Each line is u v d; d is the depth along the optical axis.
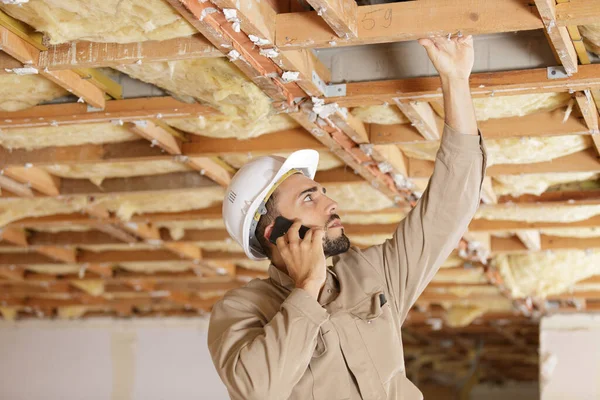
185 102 3.17
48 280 7.39
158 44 2.62
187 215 4.99
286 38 2.54
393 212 4.71
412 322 9.41
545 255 5.92
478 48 2.92
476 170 1.97
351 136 3.54
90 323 9.24
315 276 1.78
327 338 1.80
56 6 2.47
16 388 9.23
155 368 8.98
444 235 1.98
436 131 3.48
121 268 7.27
